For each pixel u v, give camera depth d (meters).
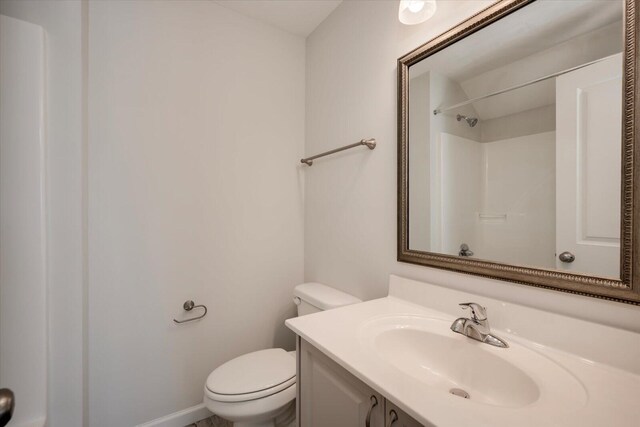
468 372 0.84
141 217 1.39
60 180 1.06
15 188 0.94
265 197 1.78
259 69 1.75
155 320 1.43
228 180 1.64
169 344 1.47
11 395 0.55
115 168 1.33
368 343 0.85
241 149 1.69
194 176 1.54
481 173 0.97
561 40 0.79
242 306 1.70
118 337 1.34
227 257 1.64
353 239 1.51
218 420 1.54
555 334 0.78
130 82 1.36
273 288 1.81
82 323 1.11
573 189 0.77
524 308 0.85
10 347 0.94
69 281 1.07
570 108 0.77
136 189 1.38
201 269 1.56
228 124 1.64
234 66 1.66
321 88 1.77
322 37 1.76
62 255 1.06
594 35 0.73
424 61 1.15
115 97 1.33
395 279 1.25
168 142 1.46
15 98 0.95
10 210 0.94
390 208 1.30
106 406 1.31
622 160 0.68
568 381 0.66
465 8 1.01
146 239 1.41
